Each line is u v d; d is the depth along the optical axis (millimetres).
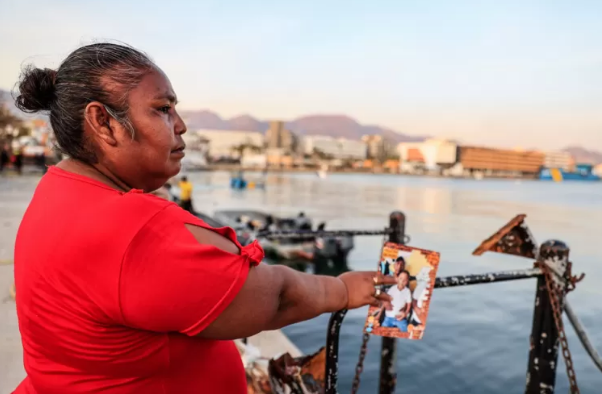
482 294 11195
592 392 6504
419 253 1369
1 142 52344
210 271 899
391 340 3213
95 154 1044
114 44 1069
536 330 2102
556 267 1975
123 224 895
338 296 1156
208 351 1104
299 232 3166
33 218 1006
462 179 179875
